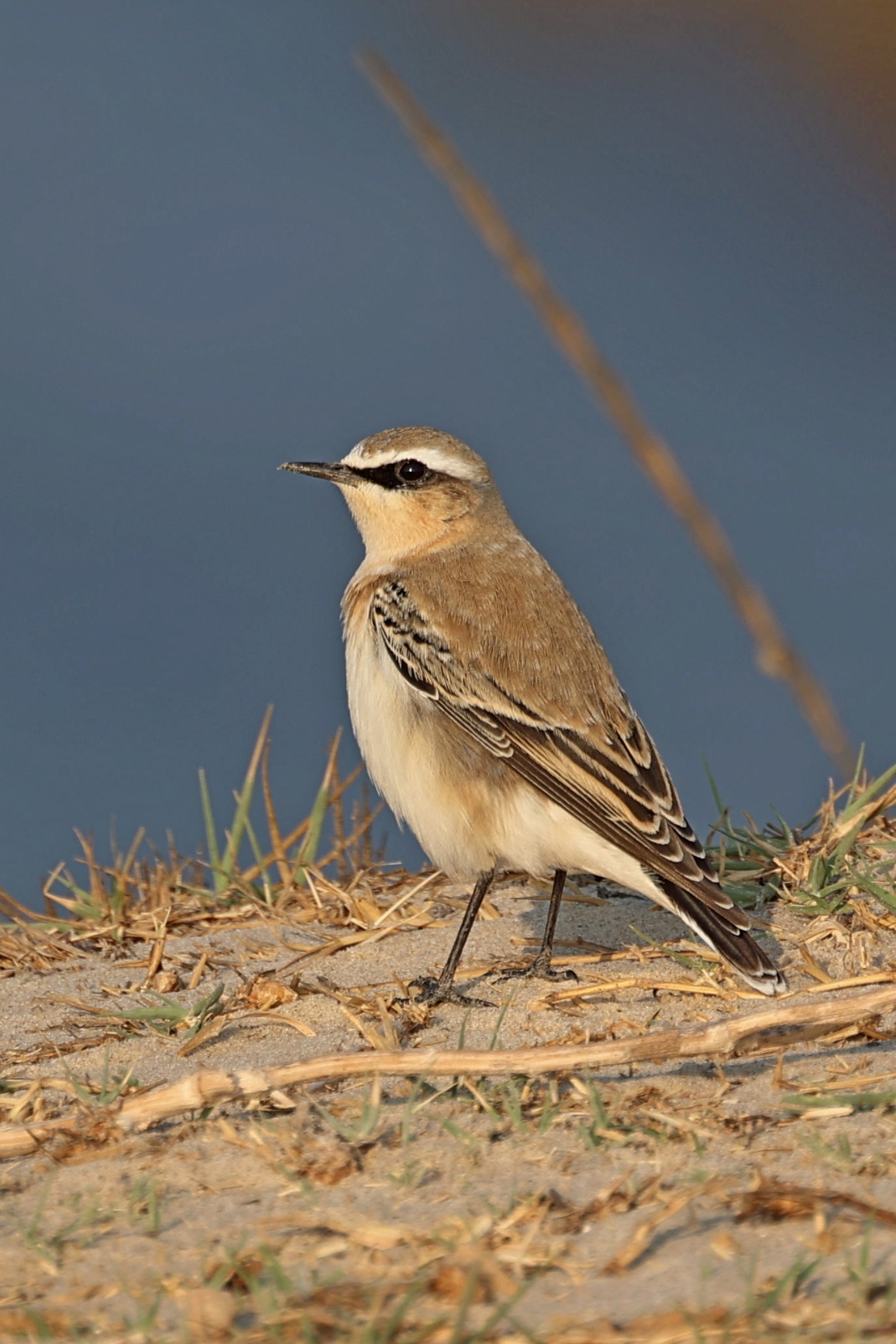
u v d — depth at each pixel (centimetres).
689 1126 900
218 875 1542
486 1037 1144
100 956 1422
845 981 1173
